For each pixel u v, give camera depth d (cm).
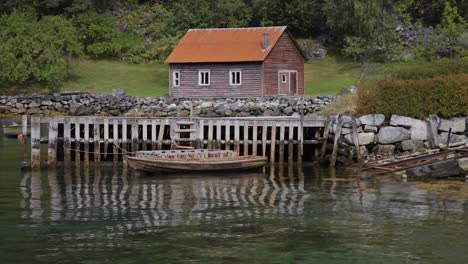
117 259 1773
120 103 5900
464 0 8038
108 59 8012
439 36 7219
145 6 9119
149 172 3109
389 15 7612
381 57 7569
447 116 3350
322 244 1902
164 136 3612
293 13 8350
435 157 3044
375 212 2281
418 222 2136
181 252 1828
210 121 3381
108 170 3300
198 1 8556
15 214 2281
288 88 6188
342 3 7619
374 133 3338
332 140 3400
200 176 3083
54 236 1989
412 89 3394
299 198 2539
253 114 5284
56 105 6078
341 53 7862
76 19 8344
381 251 1839
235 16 8525
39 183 2930
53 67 6944
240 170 3162
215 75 6084
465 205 2375
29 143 4491
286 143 3412
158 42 8250
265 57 5909
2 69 6981
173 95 6212
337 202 2456
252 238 1961
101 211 2327
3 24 7688
